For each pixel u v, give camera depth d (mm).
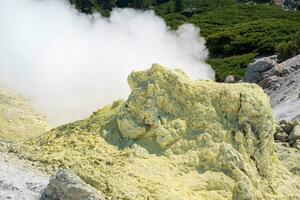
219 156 21250
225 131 22250
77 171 18641
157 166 20641
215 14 125438
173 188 19547
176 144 21656
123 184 18734
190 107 22734
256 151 22484
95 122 23500
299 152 26953
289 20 110875
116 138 22328
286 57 74375
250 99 22828
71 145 22016
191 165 20969
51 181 17406
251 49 93812
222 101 22906
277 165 24109
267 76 65250
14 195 17031
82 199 16953
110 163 20281
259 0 146750
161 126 22047
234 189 20266
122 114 22609
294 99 51812
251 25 103750
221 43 98062
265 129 22734
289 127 30016
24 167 19688
